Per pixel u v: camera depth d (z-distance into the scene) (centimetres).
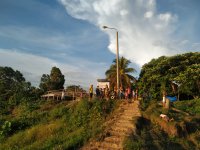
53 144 1625
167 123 2017
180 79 4747
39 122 2412
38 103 3525
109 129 1783
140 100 2520
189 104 3691
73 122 2167
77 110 2338
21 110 3369
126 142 1560
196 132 2117
